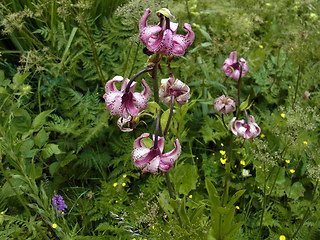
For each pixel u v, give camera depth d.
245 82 0.69
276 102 0.65
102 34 0.65
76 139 0.56
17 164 0.38
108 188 0.49
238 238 0.44
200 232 0.39
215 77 0.65
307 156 0.55
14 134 0.42
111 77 0.62
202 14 0.73
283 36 0.76
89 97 0.57
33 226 0.40
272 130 0.54
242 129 0.44
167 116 0.35
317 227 0.45
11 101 0.49
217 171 0.55
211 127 0.57
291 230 0.46
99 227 0.44
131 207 0.48
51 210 0.41
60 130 0.52
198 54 0.65
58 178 0.53
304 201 0.48
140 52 0.60
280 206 0.48
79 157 0.56
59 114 0.61
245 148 0.54
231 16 0.71
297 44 0.60
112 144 0.55
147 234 0.45
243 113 0.63
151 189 0.49
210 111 0.60
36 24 0.65
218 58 0.68
